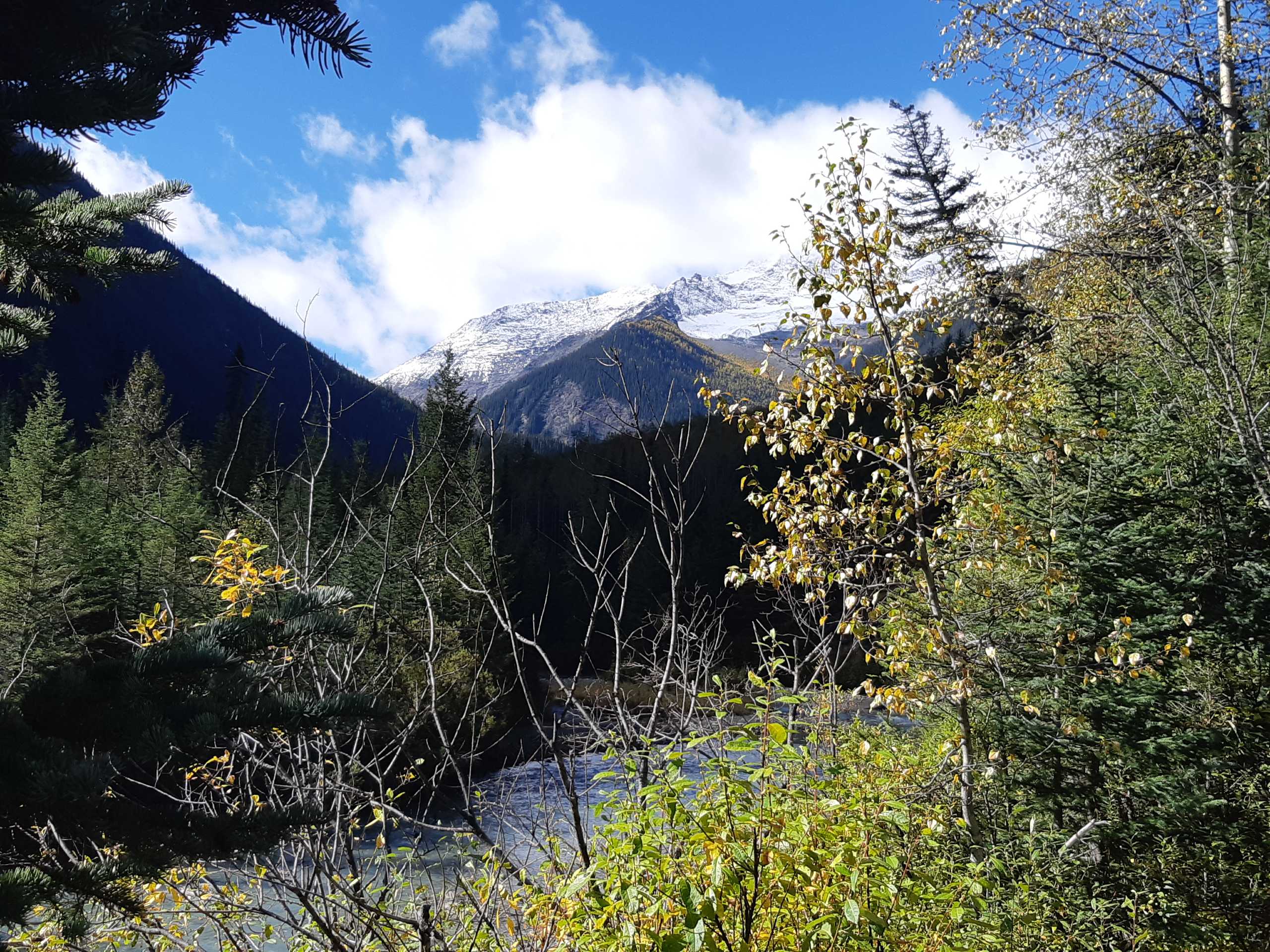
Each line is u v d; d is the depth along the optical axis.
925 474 8.66
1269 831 7.73
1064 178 13.21
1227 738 7.93
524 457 64.69
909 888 3.98
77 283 2.77
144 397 52.22
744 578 7.77
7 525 28.03
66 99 1.70
